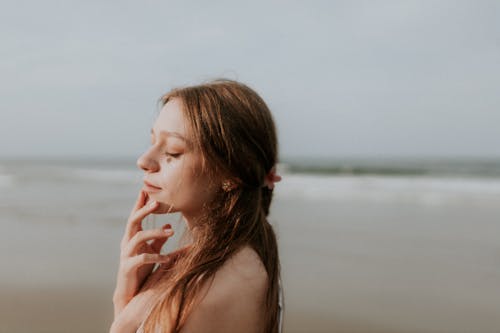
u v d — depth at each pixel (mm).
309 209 16906
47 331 5832
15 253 9969
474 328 6051
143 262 1325
